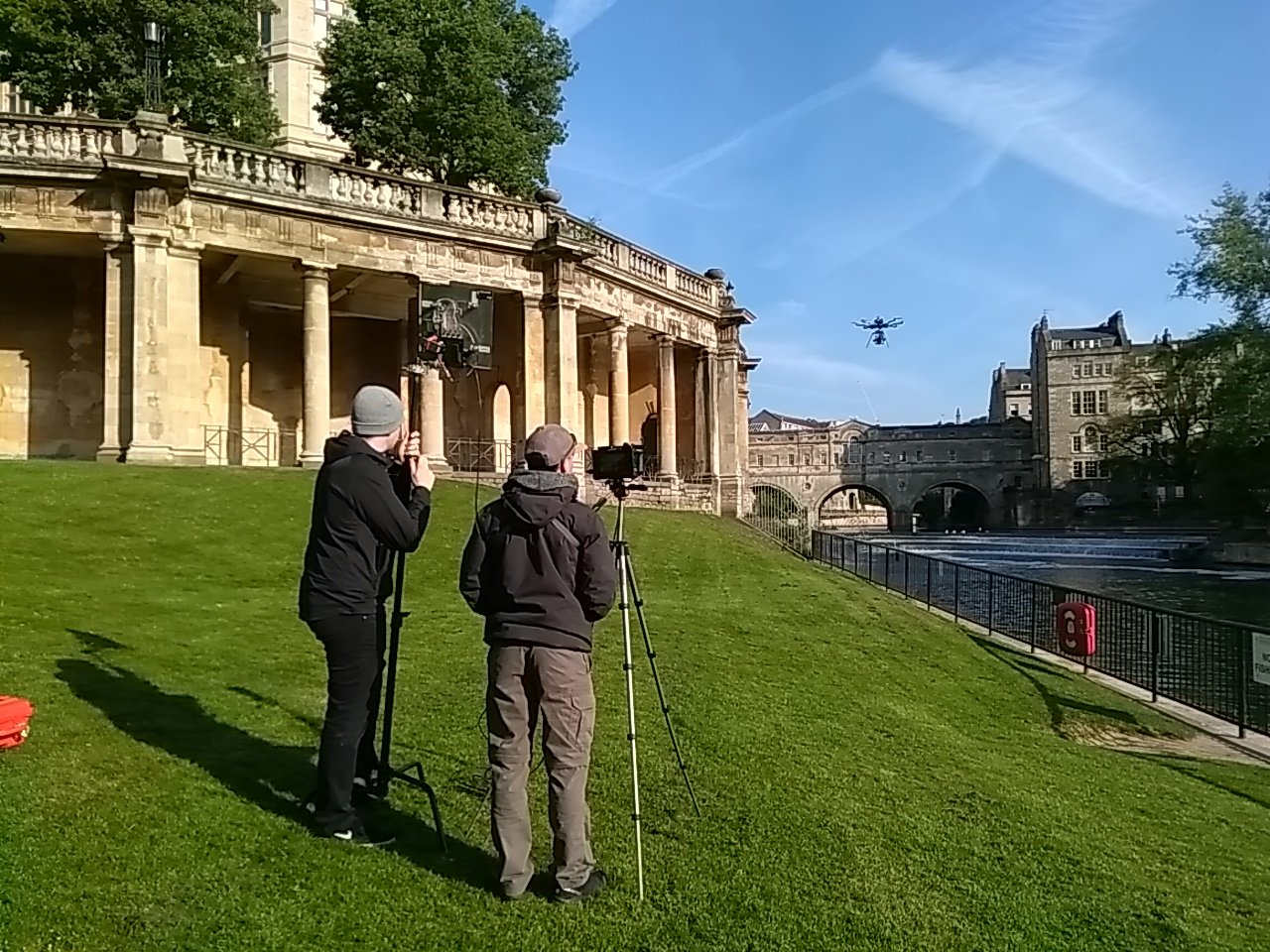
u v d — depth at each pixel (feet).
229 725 24.95
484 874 17.30
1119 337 382.22
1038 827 22.06
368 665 18.12
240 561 50.55
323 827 18.21
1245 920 18.45
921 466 378.12
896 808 22.29
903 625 53.88
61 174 72.84
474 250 92.02
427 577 52.95
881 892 17.51
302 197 81.66
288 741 24.11
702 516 103.96
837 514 479.00
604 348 129.80
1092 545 230.27
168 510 57.06
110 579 44.45
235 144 78.89
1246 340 160.25
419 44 112.98
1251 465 158.92
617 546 20.85
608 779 22.76
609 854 18.51
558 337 95.40
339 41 115.34
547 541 16.16
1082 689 45.80
